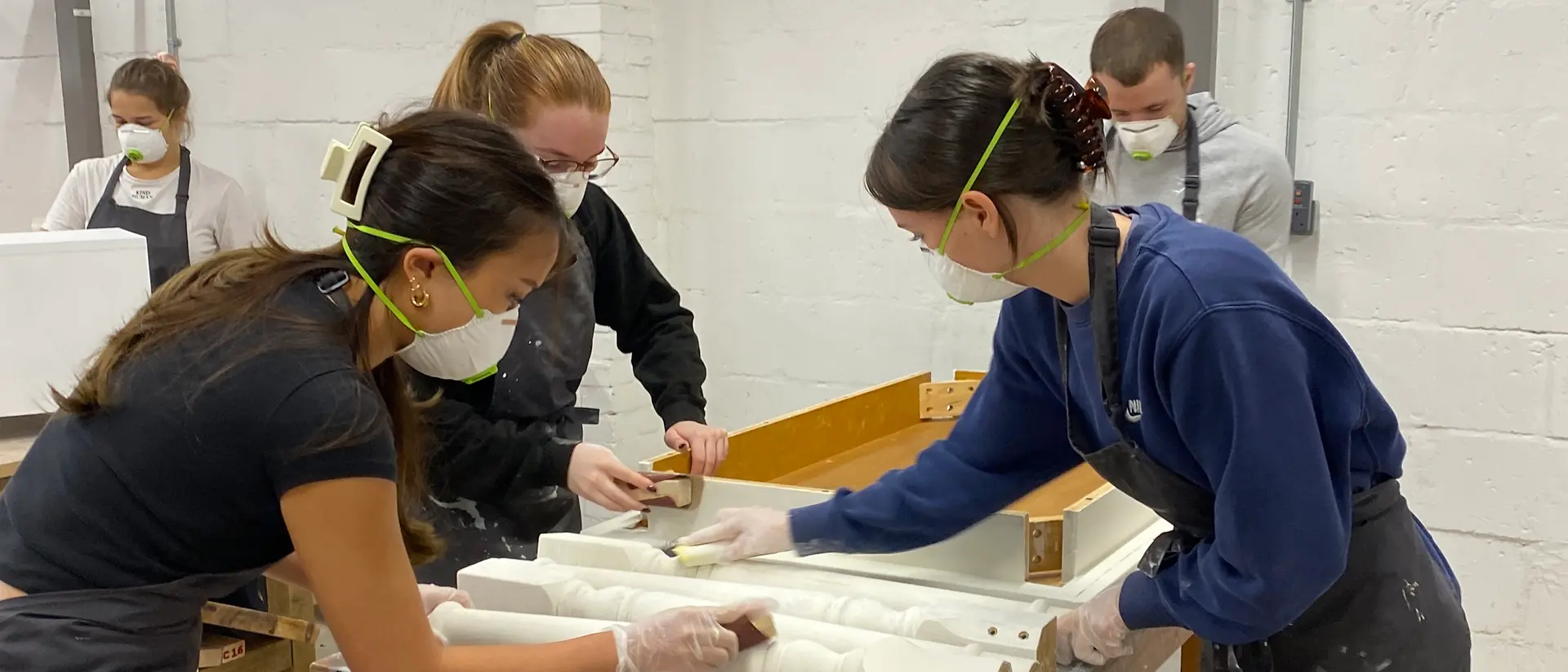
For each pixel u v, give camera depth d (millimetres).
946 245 1120
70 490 1018
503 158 1007
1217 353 1020
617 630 1106
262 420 946
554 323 1754
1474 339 2363
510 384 1706
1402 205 2391
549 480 1662
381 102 3414
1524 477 2355
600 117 1565
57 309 2029
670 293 2043
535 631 1169
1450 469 2422
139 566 1023
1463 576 2445
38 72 3852
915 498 1377
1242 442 1013
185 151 3111
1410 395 2438
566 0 3049
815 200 3018
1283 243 2334
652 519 1605
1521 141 2271
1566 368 2289
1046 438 1376
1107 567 1446
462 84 1606
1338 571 1044
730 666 1091
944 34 2795
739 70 3070
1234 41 2500
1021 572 1396
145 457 979
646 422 3303
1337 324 2486
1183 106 2277
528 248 1024
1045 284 1155
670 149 3205
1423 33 2324
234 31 3594
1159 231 1107
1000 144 1049
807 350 3096
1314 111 2441
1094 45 2275
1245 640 1108
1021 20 2707
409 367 1366
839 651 1102
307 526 960
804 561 1458
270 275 1011
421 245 991
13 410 2023
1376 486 1216
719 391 3248
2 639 994
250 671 1756
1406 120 2361
